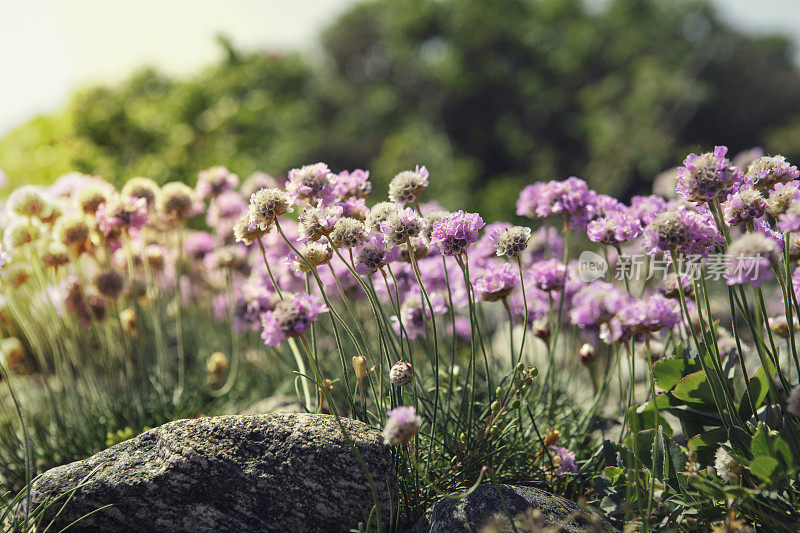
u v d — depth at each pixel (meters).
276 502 2.02
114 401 3.13
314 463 2.04
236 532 2.02
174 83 11.68
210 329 4.49
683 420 2.21
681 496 1.96
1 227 3.09
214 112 10.25
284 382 3.60
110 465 2.10
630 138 18.97
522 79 20.88
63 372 3.21
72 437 2.92
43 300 3.26
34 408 3.35
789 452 1.77
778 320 2.29
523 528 1.87
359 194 2.52
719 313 3.73
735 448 1.89
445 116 21.08
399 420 1.76
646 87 19.84
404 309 2.68
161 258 3.65
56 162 7.65
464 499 1.99
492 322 4.06
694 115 23.30
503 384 2.63
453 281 2.94
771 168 2.05
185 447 2.10
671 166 18.36
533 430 2.59
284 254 3.35
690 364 2.20
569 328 3.66
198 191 3.33
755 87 24.39
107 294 3.09
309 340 3.25
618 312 1.80
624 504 1.97
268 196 2.10
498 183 16.97
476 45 20.81
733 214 1.95
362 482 2.03
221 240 3.81
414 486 2.19
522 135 20.50
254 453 2.08
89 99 9.34
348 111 19.88
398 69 21.78
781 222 1.77
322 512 2.01
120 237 3.16
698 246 1.91
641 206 2.49
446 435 2.32
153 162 8.14
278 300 2.21
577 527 1.93
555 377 3.00
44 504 2.04
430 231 2.17
